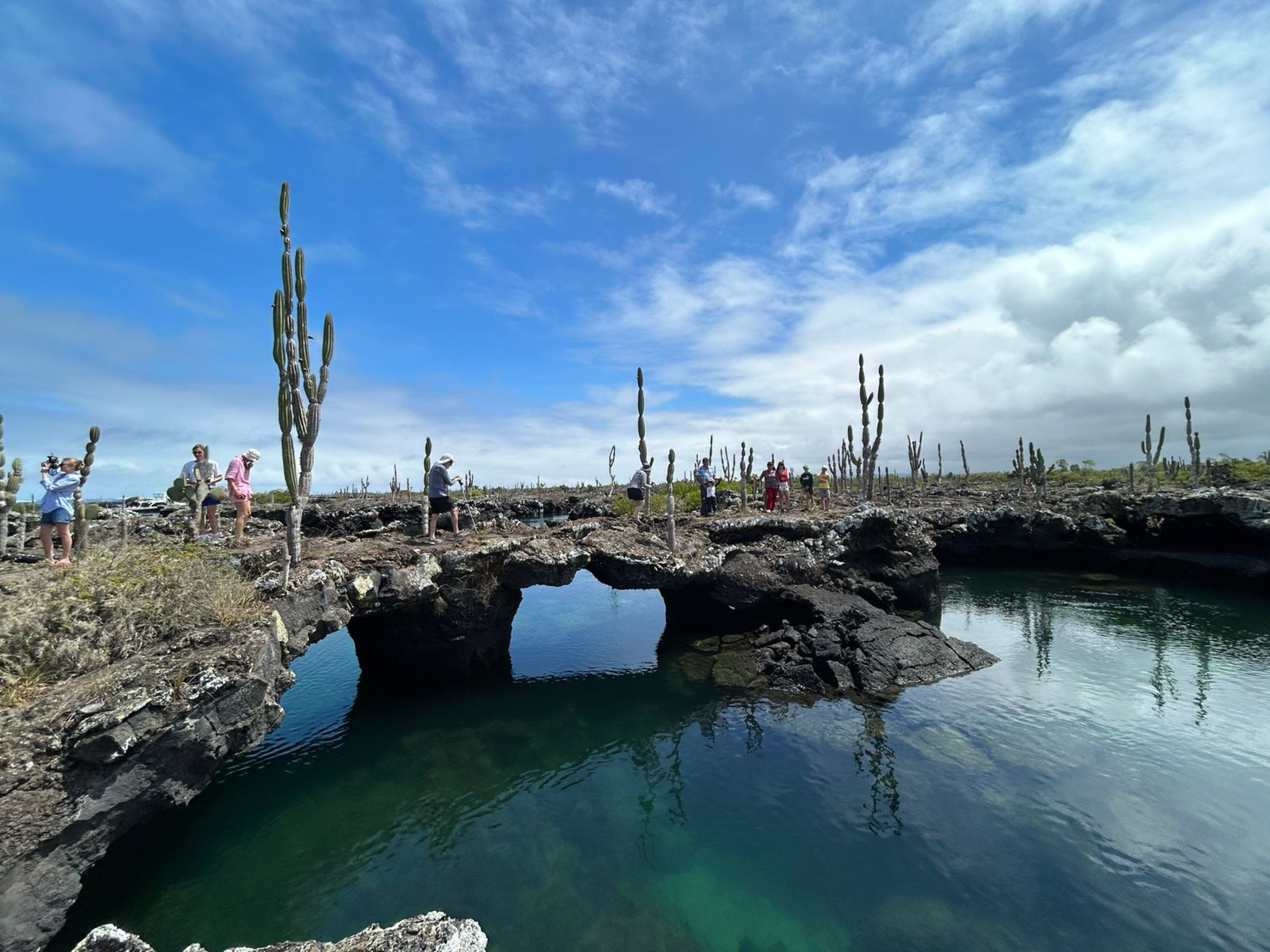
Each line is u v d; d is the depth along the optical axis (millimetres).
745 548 20656
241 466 13977
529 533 17844
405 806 10797
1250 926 7555
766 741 12961
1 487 13188
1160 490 33031
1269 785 10836
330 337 12734
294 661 19484
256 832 10039
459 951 6020
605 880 8789
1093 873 8609
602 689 16297
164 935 7672
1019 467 43188
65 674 7504
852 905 8148
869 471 27266
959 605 25172
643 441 19672
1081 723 13367
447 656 16547
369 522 35344
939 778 11188
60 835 6227
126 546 12047
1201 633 20344
